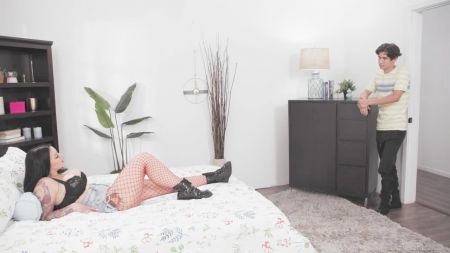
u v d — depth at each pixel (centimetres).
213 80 348
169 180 202
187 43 338
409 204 319
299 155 348
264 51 366
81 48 306
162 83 334
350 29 382
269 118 378
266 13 362
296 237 162
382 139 297
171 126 343
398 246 232
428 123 429
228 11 349
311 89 357
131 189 192
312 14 379
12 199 162
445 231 259
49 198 175
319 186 340
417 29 303
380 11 336
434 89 417
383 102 285
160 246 144
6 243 141
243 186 209
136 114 330
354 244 236
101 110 294
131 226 152
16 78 268
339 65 395
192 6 336
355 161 315
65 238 144
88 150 319
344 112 316
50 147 189
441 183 381
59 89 303
